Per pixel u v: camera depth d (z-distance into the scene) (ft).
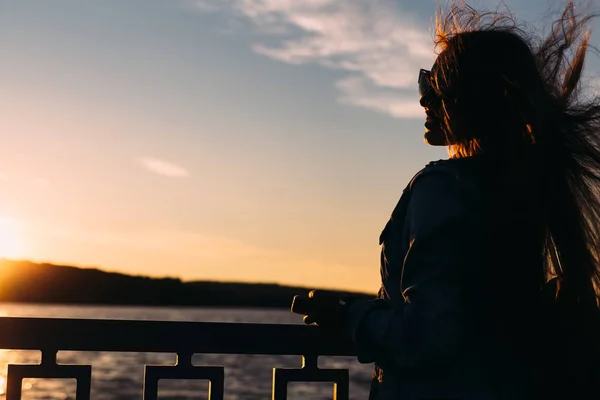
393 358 3.81
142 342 6.43
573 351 4.03
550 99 4.17
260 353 6.61
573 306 4.01
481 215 3.90
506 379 3.93
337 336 6.72
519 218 3.94
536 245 3.99
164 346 6.47
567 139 4.11
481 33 4.40
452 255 3.83
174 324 6.50
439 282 3.79
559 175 4.06
